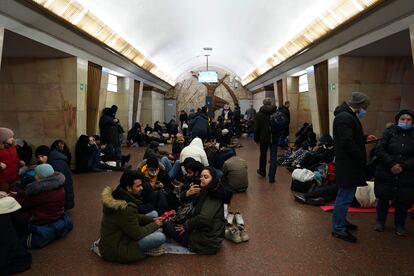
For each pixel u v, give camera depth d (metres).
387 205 4.16
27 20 5.86
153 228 3.58
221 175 6.18
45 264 3.38
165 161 6.20
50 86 8.45
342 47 7.79
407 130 3.96
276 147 7.12
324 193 5.44
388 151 4.01
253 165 9.38
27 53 7.95
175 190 5.11
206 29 14.36
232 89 25.66
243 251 3.68
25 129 8.59
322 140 7.40
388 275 3.10
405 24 5.42
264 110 7.09
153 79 18.22
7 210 3.11
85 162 8.38
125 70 13.10
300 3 8.22
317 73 9.74
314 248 3.73
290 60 11.68
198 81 24.14
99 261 3.45
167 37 13.77
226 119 17.31
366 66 8.02
